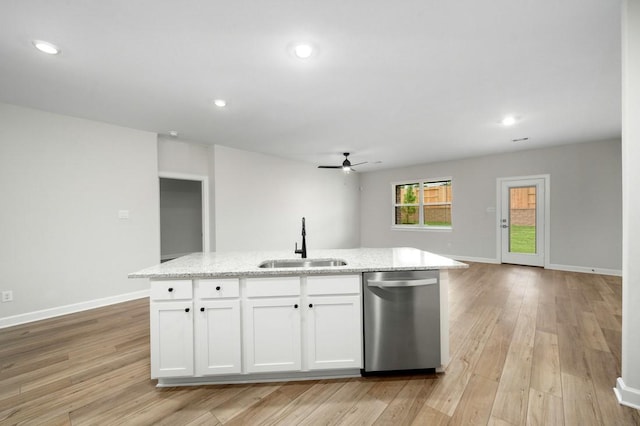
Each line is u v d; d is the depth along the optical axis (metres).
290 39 2.01
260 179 5.73
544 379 1.98
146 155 4.14
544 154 5.43
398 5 1.68
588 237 5.04
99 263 3.70
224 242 5.09
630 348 1.69
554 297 3.78
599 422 1.57
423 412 1.68
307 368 2.04
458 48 2.12
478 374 2.06
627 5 1.62
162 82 2.63
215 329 1.98
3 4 1.62
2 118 3.04
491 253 6.11
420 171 7.14
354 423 1.61
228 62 2.30
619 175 4.75
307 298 2.03
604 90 2.86
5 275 3.05
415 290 2.06
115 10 1.69
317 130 4.18
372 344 2.05
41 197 3.27
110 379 2.06
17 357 2.38
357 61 2.30
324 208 7.27
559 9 1.72
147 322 3.15
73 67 2.35
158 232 4.25
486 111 3.43
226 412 1.71
